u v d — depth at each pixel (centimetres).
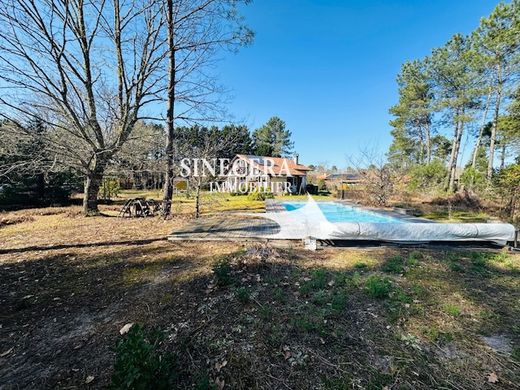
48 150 820
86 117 834
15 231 657
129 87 866
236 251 487
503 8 1354
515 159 1485
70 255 464
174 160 962
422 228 527
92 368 196
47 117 873
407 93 2234
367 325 248
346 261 434
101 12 811
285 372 192
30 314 271
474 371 194
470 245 538
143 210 995
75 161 901
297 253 476
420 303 290
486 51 1483
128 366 147
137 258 449
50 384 182
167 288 330
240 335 232
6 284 341
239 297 290
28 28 700
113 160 1005
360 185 1819
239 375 189
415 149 2719
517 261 439
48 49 739
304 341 225
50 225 741
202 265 411
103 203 1567
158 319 259
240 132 1327
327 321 253
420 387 179
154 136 1067
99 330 244
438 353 213
